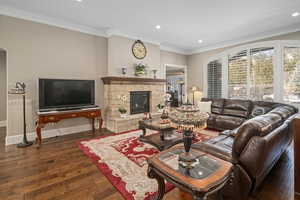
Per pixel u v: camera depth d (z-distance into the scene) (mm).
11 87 3314
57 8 3213
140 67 4871
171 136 3152
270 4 3010
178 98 8031
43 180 2014
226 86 5512
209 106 4824
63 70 3938
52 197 1705
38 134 3158
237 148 1565
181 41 5438
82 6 3131
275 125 1791
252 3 2979
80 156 2699
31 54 3516
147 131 4188
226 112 4500
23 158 2631
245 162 1499
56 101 3613
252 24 3975
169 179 1288
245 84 5051
